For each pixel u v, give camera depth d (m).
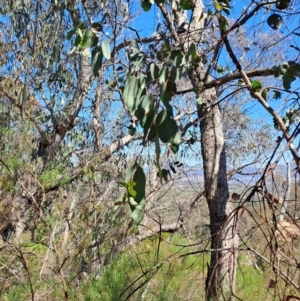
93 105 7.32
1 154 5.61
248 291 3.53
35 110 7.02
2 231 5.16
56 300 4.46
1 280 4.57
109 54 1.66
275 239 1.60
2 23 6.79
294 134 1.73
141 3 2.01
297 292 1.65
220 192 4.08
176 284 4.30
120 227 5.64
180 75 1.75
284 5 2.12
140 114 1.54
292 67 2.08
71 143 6.99
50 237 4.69
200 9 3.10
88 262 5.23
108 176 6.48
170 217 6.36
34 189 5.62
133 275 4.66
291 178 1.86
